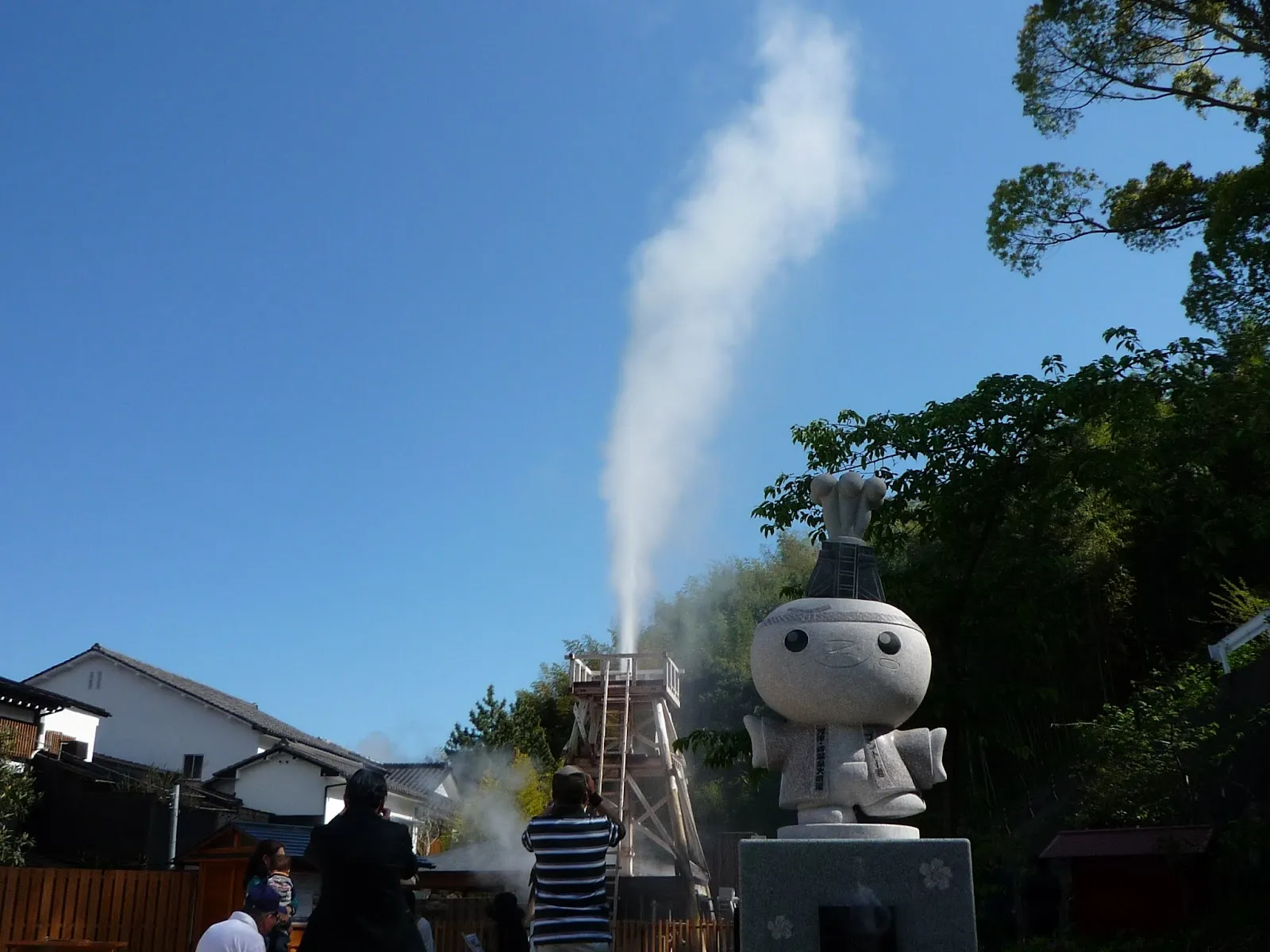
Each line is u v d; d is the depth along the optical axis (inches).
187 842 1167.6
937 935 222.5
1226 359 668.1
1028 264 886.4
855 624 254.1
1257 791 516.1
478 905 853.8
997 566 593.6
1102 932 506.9
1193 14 752.3
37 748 1151.0
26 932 579.2
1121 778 567.5
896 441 585.3
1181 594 753.6
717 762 556.4
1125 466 543.8
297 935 599.2
